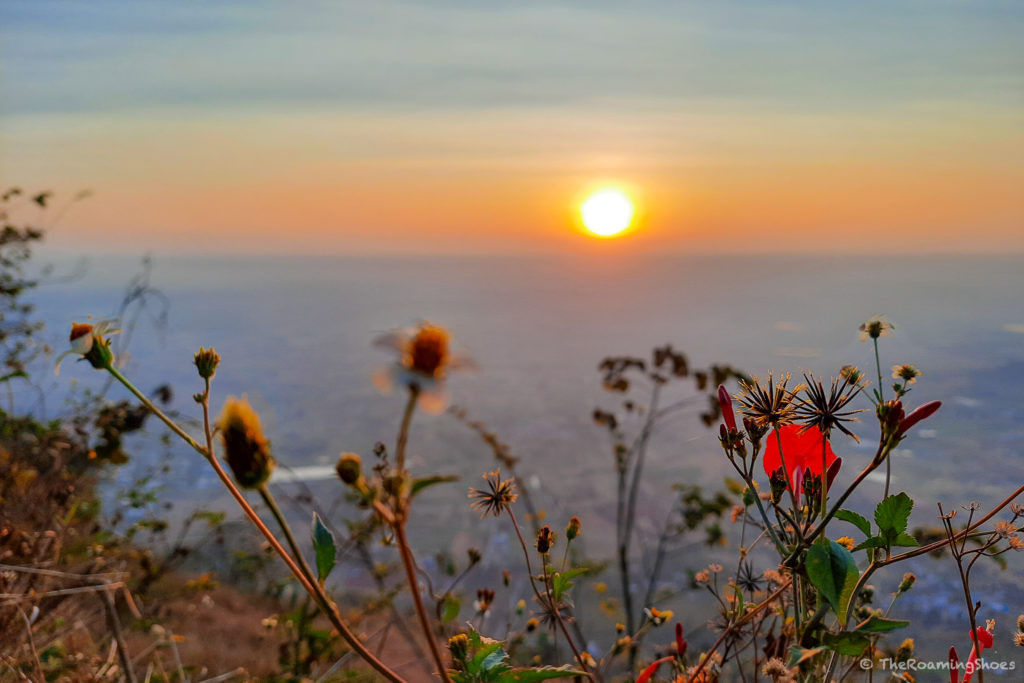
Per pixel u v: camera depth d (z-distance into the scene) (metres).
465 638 1.26
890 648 1.40
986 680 1.24
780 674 1.08
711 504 4.14
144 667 3.42
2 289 4.23
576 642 2.26
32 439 3.62
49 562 2.97
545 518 4.02
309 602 3.86
